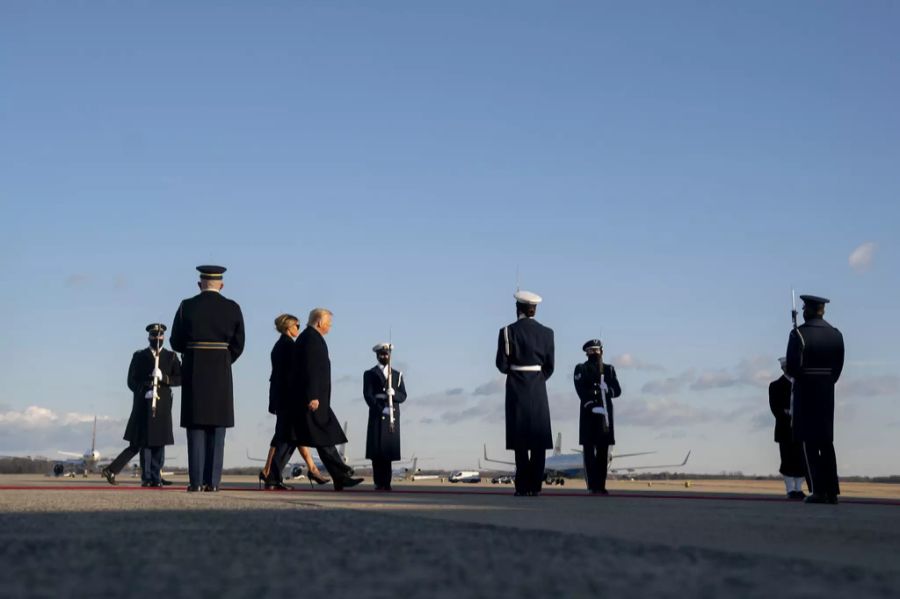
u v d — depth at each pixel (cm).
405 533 491
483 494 1302
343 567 348
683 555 411
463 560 373
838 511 900
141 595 280
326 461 1381
